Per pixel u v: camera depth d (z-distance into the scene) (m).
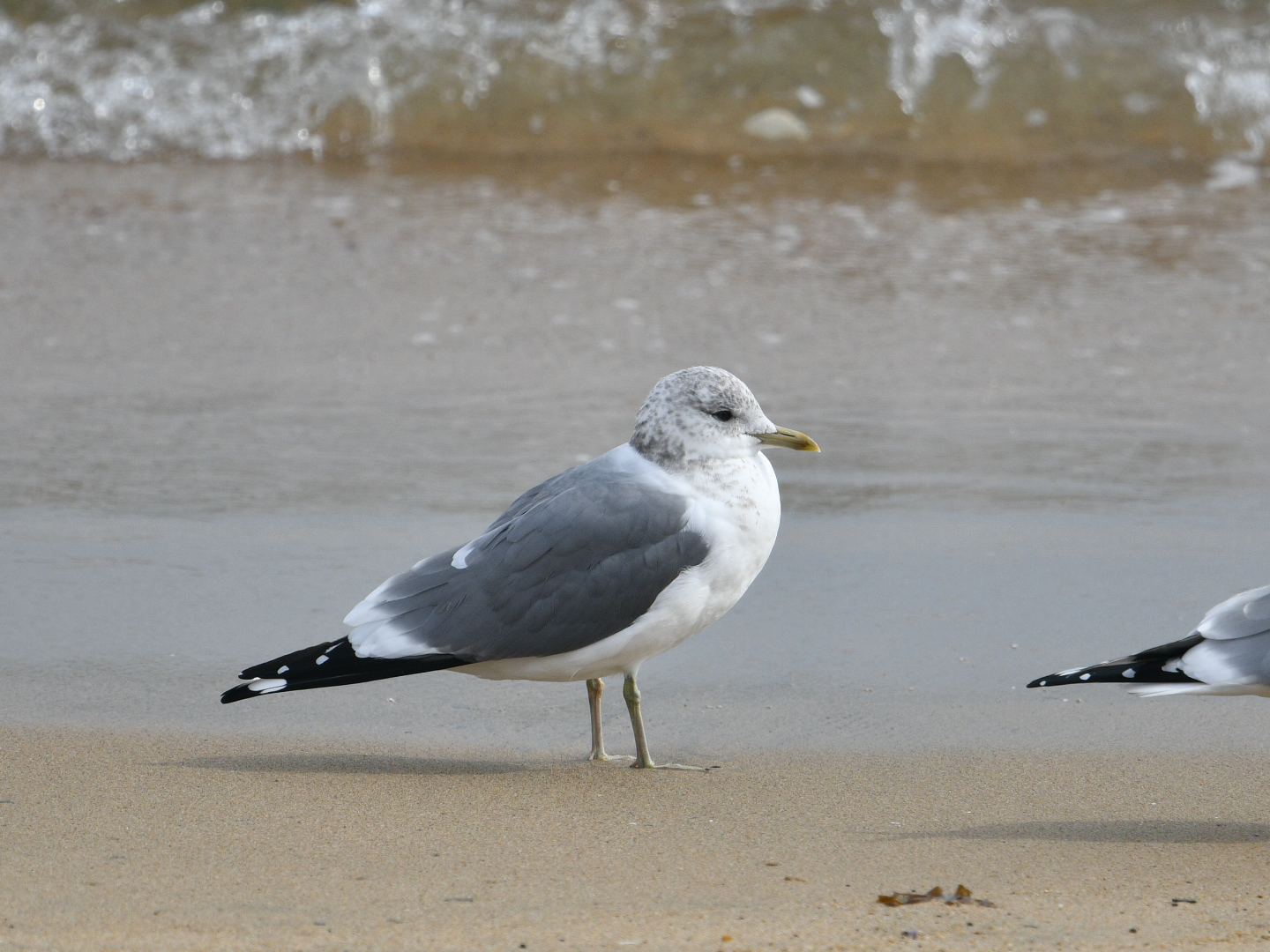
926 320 17.16
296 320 16.95
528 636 7.98
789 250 19.62
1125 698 9.00
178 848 6.68
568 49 25.56
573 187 22.50
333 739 8.45
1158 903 6.20
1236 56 25.55
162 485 12.53
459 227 20.42
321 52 25.31
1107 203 21.95
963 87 25.28
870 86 25.30
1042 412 14.52
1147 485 12.73
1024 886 6.41
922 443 13.68
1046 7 26.33
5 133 23.69
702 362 15.73
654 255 19.41
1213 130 24.70
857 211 21.47
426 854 6.68
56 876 6.27
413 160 23.83
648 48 25.64
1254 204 21.88
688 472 8.24
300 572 10.87
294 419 14.14
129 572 10.83
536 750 8.39
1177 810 7.45
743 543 8.23
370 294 17.81
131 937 5.58
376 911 5.95
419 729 8.67
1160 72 25.38
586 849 6.81
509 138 24.50
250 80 24.86
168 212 20.80
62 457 13.09
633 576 7.98
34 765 7.79
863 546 11.49
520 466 13.00
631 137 24.52
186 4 25.91
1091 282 18.47
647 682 9.37
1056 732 8.54
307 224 20.47
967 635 9.95
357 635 8.03
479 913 5.94
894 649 9.75
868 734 8.54
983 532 11.76
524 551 8.05
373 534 11.58
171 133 24.06
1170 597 10.52
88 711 8.66
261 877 6.33
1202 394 15.04
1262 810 7.45
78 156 23.34
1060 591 10.64
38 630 9.84
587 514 8.05
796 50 25.61
